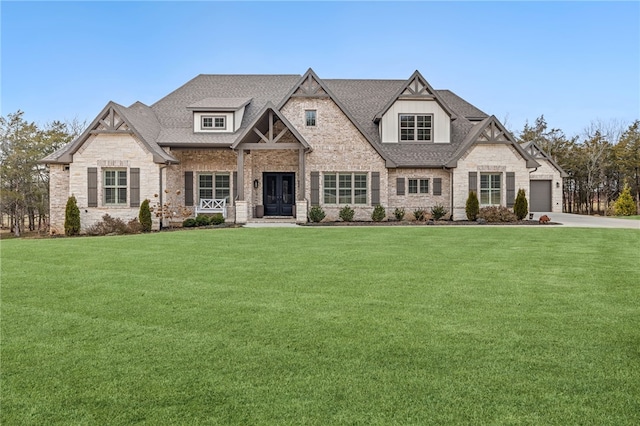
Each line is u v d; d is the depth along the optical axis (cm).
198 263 978
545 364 407
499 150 2488
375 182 2469
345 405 331
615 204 3478
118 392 358
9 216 3806
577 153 4512
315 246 1263
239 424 307
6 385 374
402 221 2431
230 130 2495
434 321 542
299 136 2294
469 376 381
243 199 2300
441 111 2627
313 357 428
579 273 845
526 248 1210
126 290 720
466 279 791
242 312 587
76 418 319
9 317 574
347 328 517
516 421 306
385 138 2619
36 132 3644
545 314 568
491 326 521
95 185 2206
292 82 2917
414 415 315
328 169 2461
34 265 966
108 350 452
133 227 2048
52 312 595
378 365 407
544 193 3441
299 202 2338
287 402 337
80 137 2183
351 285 746
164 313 586
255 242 1370
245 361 419
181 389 362
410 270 880
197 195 2509
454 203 2480
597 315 562
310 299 654
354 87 2989
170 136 2441
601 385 363
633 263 959
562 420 307
